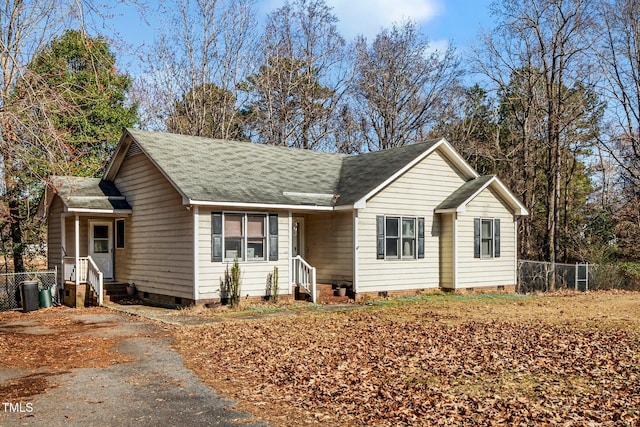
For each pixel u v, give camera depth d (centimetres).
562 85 3228
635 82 3048
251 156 2150
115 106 3091
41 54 1595
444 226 2150
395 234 2027
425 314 1555
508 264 2305
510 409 700
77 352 1077
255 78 3919
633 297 2138
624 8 2973
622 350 1035
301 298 1894
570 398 744
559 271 2661
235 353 1046
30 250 2670
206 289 1681
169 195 1803
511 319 1457
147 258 1930
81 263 1934
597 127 3431
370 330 1279
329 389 801
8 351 1092
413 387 805
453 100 3969
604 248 3275
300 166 2225
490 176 2208
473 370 902
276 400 753
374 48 3984
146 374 897
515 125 3919
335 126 4072
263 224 1806
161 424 649
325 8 3978
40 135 1143
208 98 3762
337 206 1920
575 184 4141
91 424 649
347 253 1947
